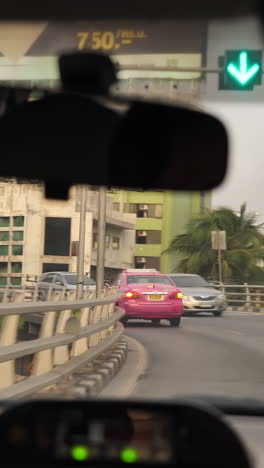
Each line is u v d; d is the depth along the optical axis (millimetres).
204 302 29375
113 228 63250
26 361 15797
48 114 2473
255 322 26359
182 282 30750
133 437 2176
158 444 2049
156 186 2518
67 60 2443
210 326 24188
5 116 2490
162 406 2164
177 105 2475
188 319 27781
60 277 35188
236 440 2004
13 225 57656
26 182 2613
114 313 16141
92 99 2461
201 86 2930
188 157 2514
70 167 2494
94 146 2469
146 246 77125
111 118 2459
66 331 10297
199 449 2023
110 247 62906
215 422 2023
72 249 54406
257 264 53188
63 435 2080
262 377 11898
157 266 77125
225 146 2512
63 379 9508
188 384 10953
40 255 56625
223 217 53125
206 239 53406
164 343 18000
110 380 11172
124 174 2490
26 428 2080
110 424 2168
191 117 2488
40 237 56531
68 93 2465
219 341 18703
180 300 23625
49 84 2479
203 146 2512
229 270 52562
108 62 2453
